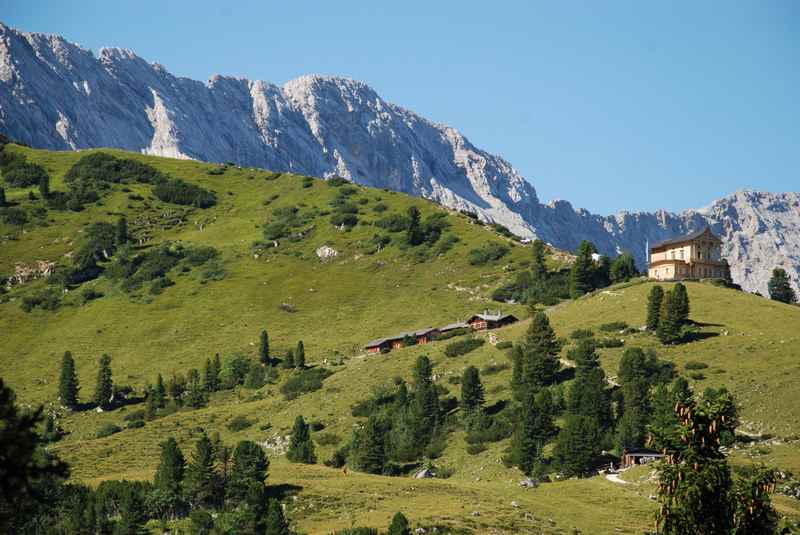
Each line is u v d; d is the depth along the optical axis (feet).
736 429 493.36
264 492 437.17
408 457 546.26
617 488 443.73
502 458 511.40
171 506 427.74
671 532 162.61
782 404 508.12
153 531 405.18
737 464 426.10
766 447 462.19
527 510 409.28
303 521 407.03
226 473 459.73
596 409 524.52
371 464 529.86
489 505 420.36
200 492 437.58
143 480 474.49
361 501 430.20
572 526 385.91
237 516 403.54
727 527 161.07
